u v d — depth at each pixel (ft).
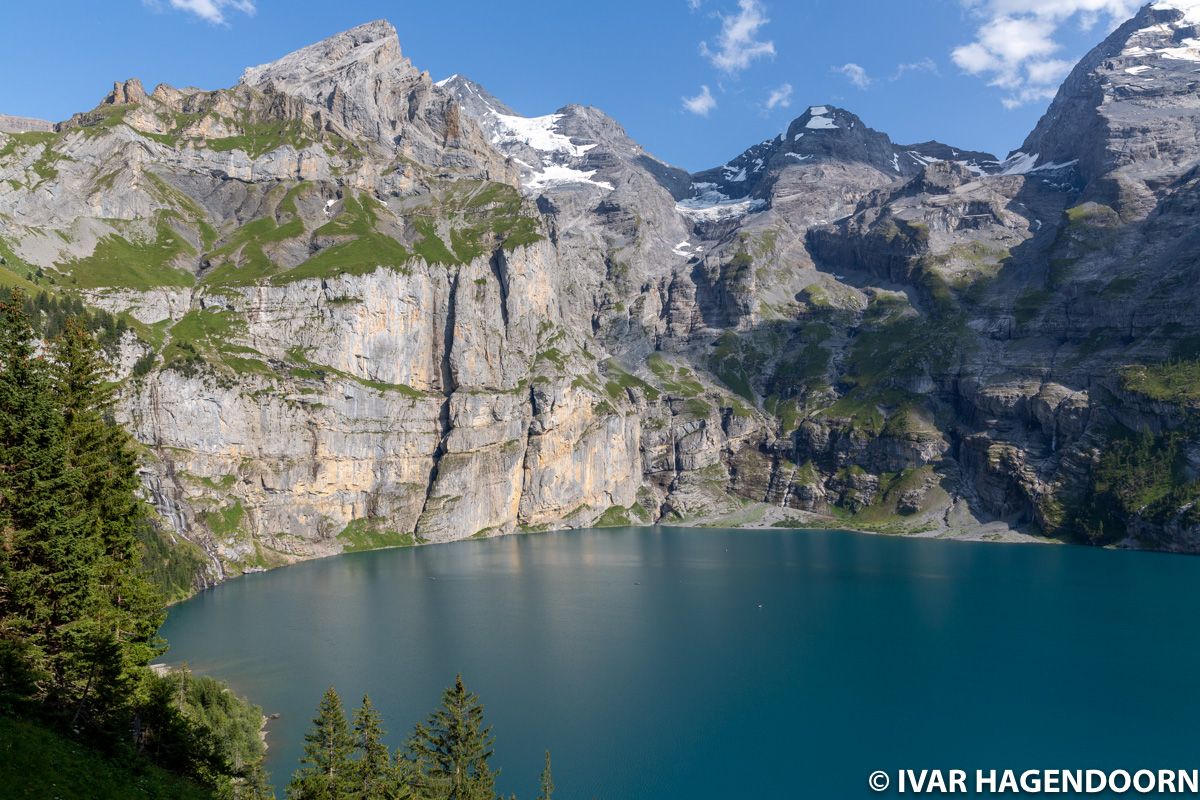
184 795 191.52
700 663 470.80
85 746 183.83
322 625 548.72
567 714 390.42
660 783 322.34
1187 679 439.22
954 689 426.92
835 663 471.62
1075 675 447.83
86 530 224.12
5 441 214.90
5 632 195.93
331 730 234.58
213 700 331.57
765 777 327.26
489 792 243.40
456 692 252.62
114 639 209.97
